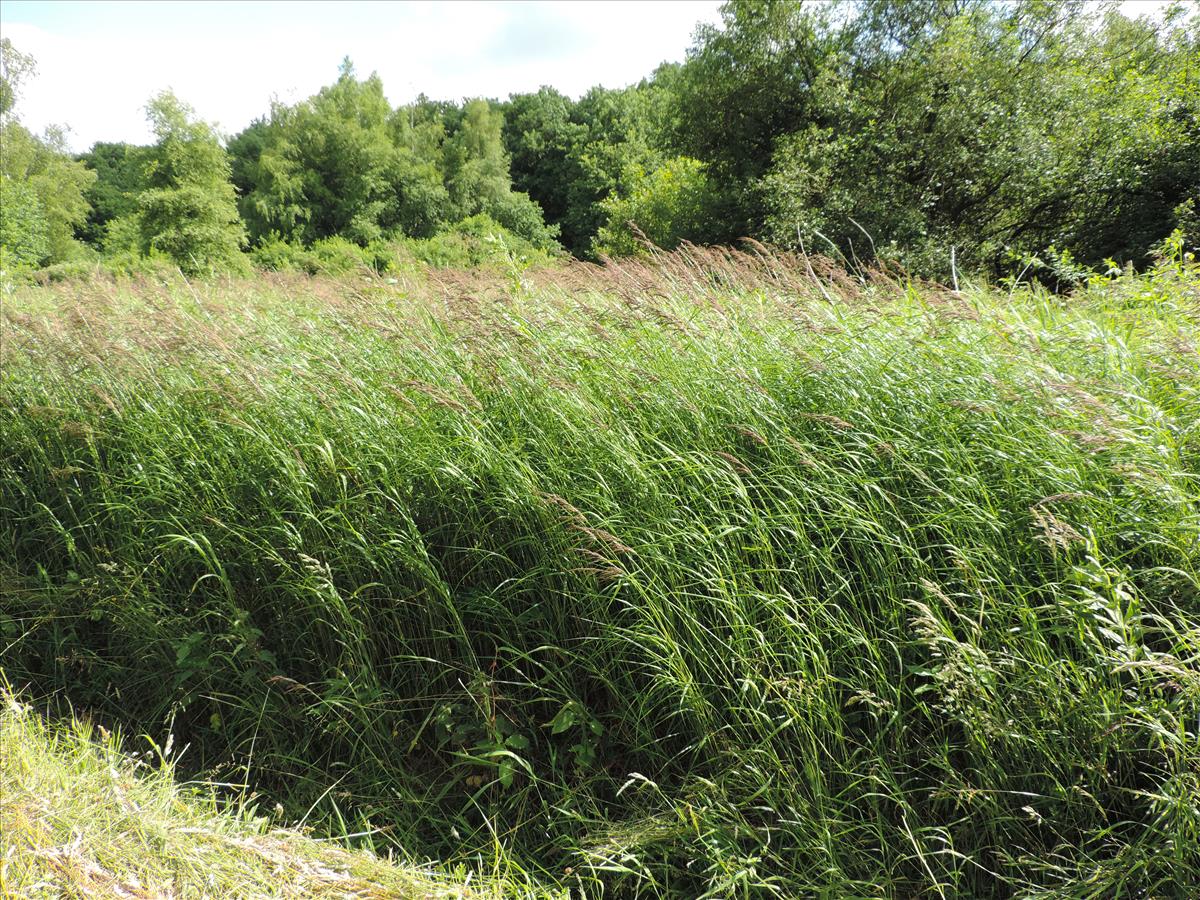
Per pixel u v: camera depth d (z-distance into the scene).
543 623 3.83
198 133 27.34
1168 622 2.69
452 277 6.24
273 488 4.52
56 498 5.33
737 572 3.44
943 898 2.70
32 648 4.66
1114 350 3.88
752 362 4.36
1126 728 2.73
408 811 3.51
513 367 4.39
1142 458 3.13
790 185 17.69
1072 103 16.36
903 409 3.82
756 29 20.00
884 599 3.29
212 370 5.14
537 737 3.67
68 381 5.64
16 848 2.79
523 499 3.81
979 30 17.45
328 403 4.62
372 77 48.00
